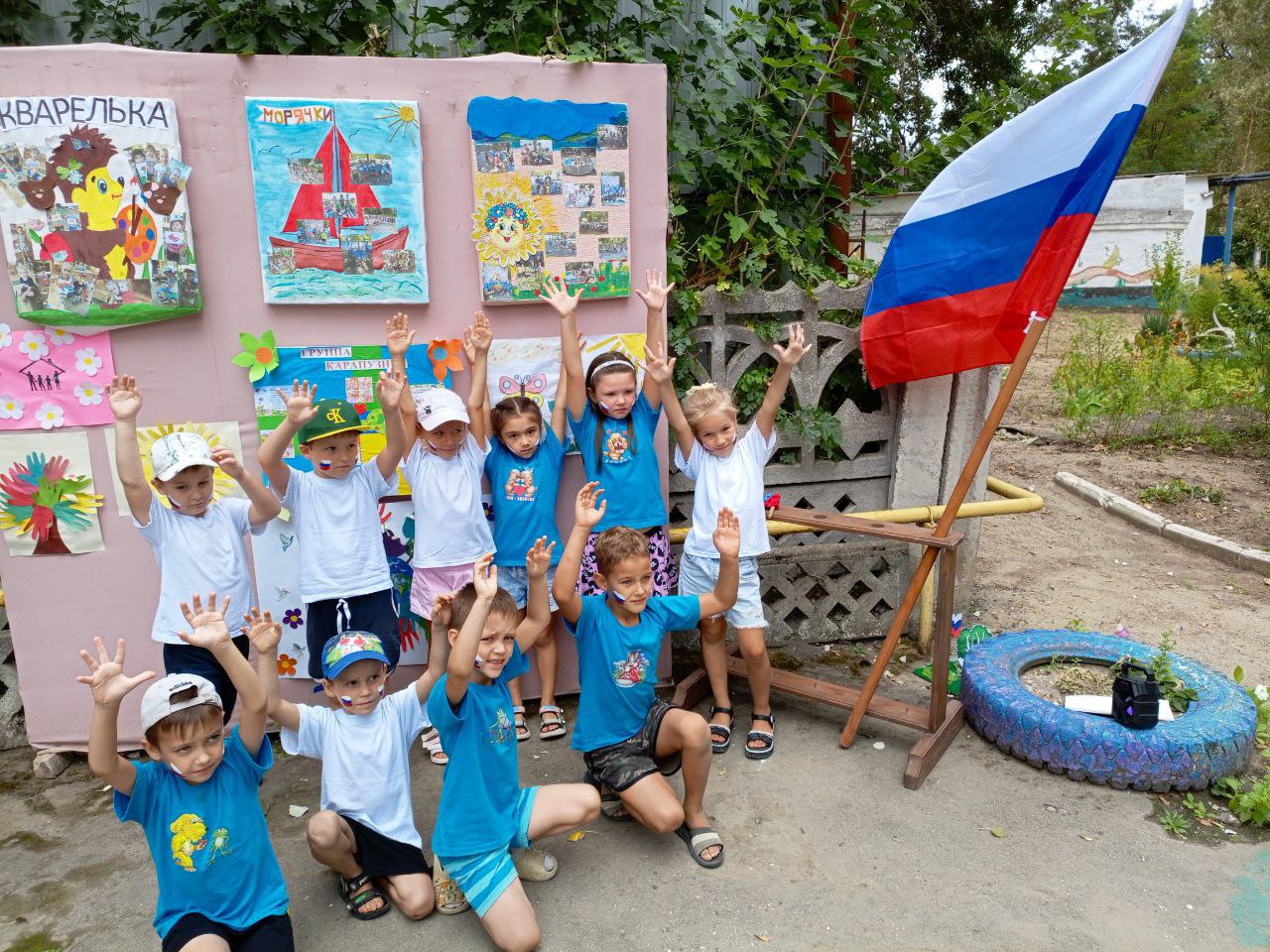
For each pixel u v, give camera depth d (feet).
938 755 11.76
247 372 11.75
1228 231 66.23
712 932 8.76
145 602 12.09
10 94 10.51
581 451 12.42
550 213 12.07
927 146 16.93
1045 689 12.67
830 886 9.41
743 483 12.16
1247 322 33.42
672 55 15.34
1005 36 48.29
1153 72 10.55
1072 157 11.40
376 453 12.27
